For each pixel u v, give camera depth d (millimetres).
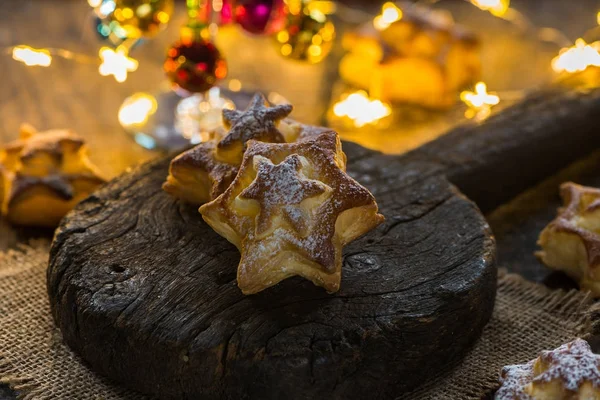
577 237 579
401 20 792
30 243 634
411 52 792
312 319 496
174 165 548
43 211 636
